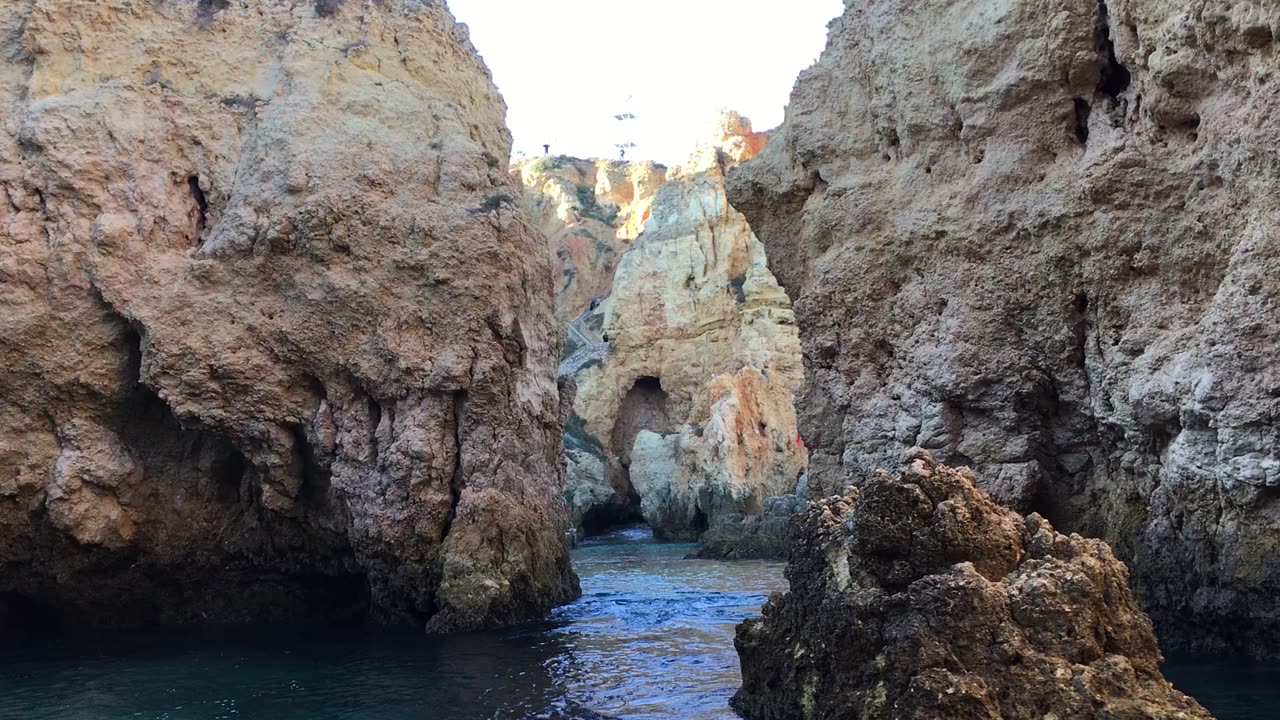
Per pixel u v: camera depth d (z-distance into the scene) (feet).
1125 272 39.99
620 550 106.83
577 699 35.55
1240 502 34.22
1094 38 42.22
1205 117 37.83
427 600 52.08
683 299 153.07
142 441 54.44
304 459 55.11
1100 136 41.55
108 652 48.01
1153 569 38.01
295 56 57.06
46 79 54.54
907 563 26.30
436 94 61.57
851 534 27.96
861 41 50.80
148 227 52.75
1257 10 34.86
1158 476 38.93
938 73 46.62
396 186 55.06
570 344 172.14
